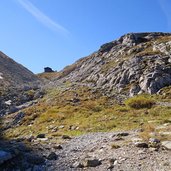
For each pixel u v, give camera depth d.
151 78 48.09
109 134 23.20
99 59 82.69
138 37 81.19
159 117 29.45
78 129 28.56
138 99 37.75
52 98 52.31
